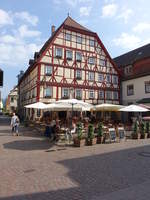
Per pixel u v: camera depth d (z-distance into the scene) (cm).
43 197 462
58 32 2756
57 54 2734
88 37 3036
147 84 2838
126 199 448
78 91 2872
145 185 537
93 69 3048
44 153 948
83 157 865
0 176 609
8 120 3772
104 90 3145
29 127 2252
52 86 2661
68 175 621
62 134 1322
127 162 779
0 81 1600
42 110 2630
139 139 1480
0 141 1295
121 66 3588
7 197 462
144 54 3244
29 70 3141
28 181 567
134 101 3064
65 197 462
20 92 4569
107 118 2914
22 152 966
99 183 552
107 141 1350
